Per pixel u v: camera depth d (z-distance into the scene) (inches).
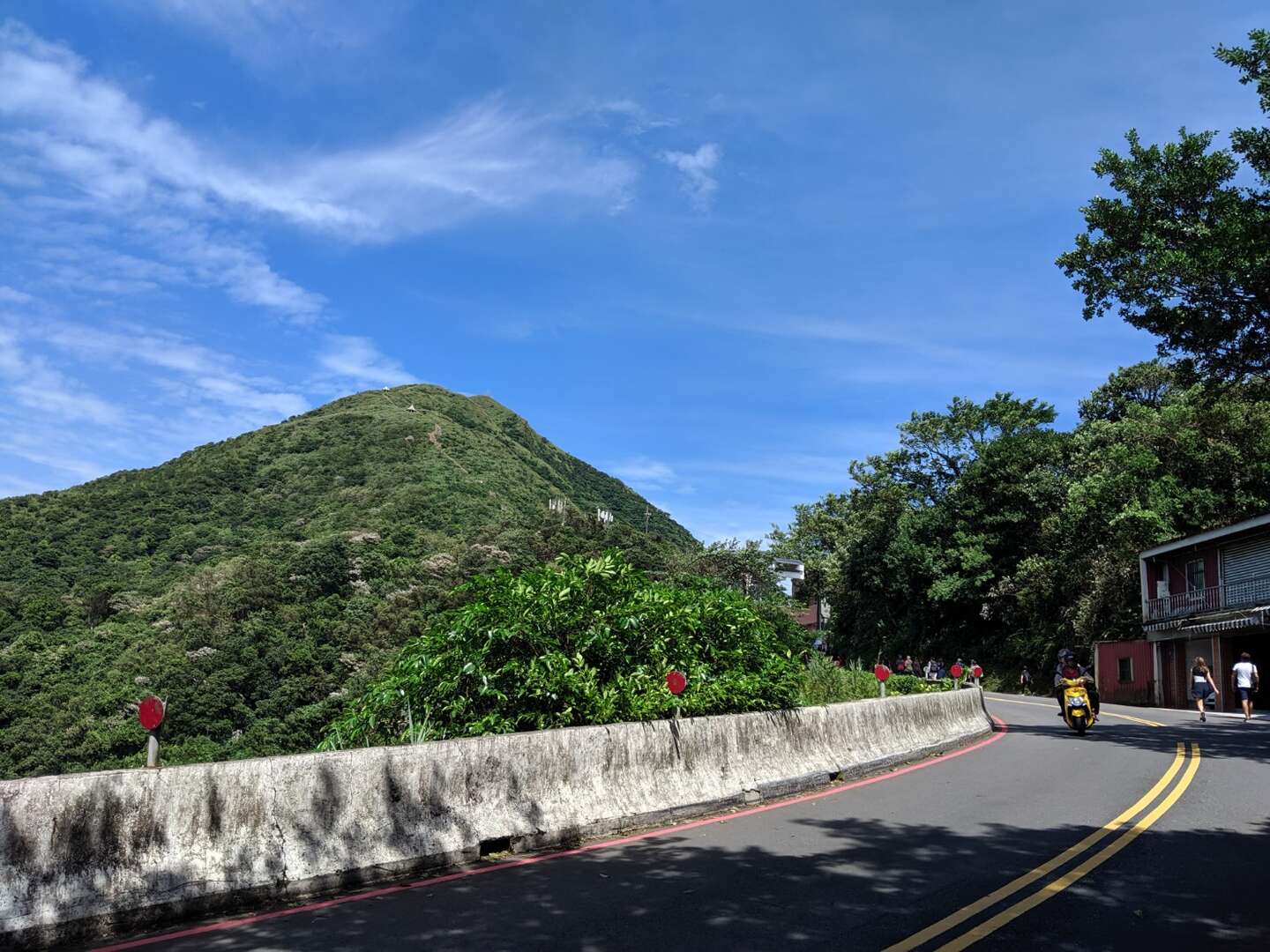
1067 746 645.9
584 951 199.5
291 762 258.8
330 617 2065.7
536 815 315.0
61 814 213.5
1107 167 745.6
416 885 260.8
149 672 1636.3
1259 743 659.4
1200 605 1330.0
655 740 374.9
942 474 2269.9
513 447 5295.3
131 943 206.8
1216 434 1569.9
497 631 395.2
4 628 2027.6
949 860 287.4
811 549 2778.1
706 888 255.1
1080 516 1662.2
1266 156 678.5
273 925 221.3
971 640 2126.0
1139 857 291.6
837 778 467.5
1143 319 740.7
